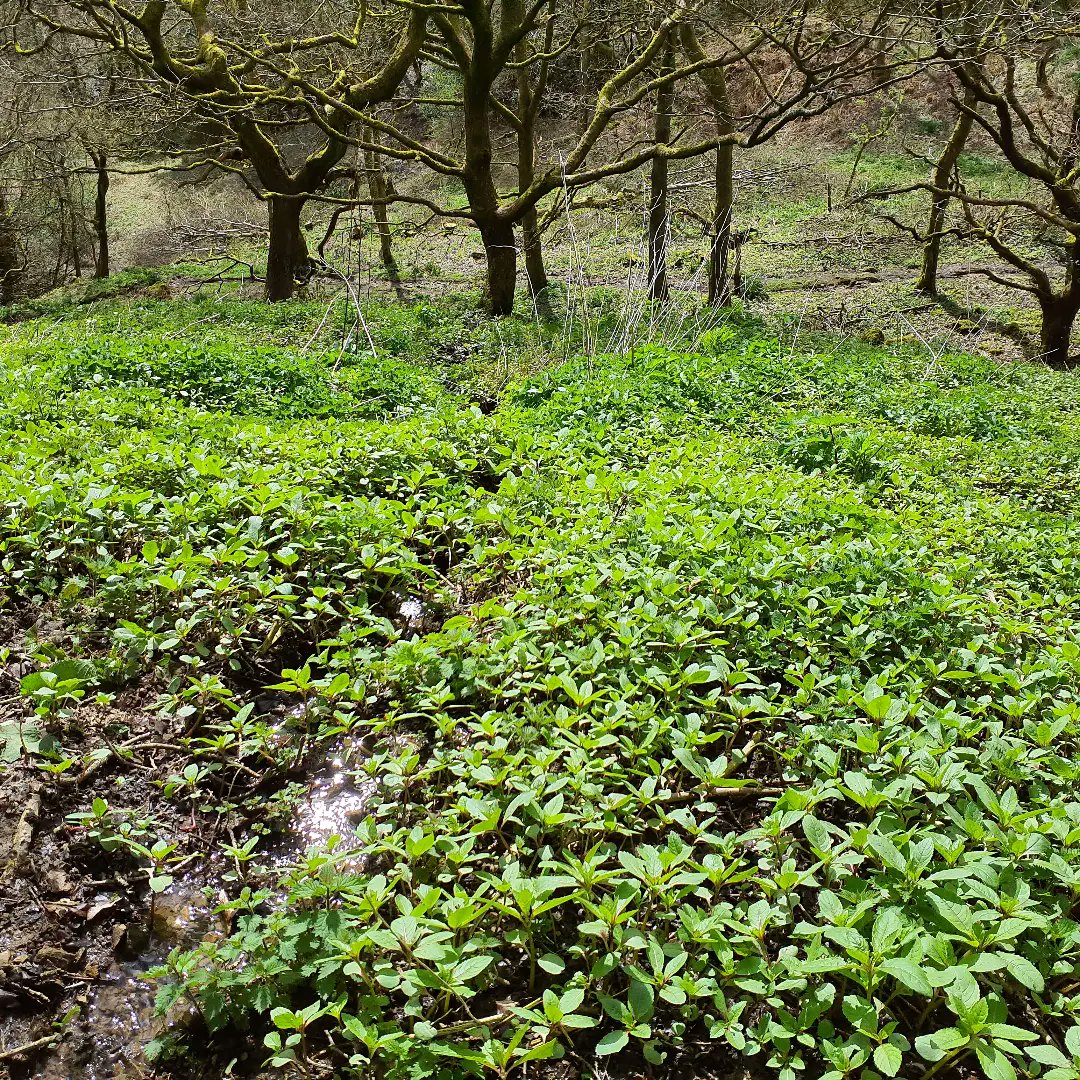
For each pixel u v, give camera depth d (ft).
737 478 22.30
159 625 15.06
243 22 64.69
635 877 10.62
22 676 14.58
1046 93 64.34
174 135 96.99
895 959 8.38
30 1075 9.40
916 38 48.80
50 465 19.97
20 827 11.74
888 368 46.91
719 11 66.90
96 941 10.82
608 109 57.00
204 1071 9.47
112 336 40.14
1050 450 32.12
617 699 13.01
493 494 21.11
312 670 15.94
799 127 99.91
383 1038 8.66
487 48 54.75
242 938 10.10
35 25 73.26
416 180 105.91
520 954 10.34
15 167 93.40
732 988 9.65
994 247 57.88
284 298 67.77
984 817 11.36
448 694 13.24
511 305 62.54
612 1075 9.21
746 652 14.66
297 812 12.73
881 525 20.21
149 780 13.08
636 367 36.35
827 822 11.24
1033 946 9.31
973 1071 9.12
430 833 10.87
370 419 31.63
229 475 20.11
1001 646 15.76
